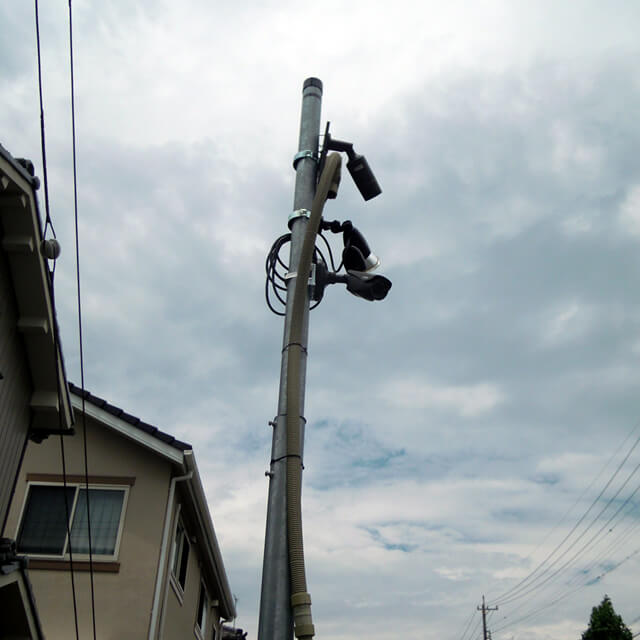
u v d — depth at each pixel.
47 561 10.68
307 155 5.30
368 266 5.27
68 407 8.84
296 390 4.24
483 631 44.41
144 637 10.12
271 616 3.68
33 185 7.34
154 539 10.88
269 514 3.99
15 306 7.89
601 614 37.41
